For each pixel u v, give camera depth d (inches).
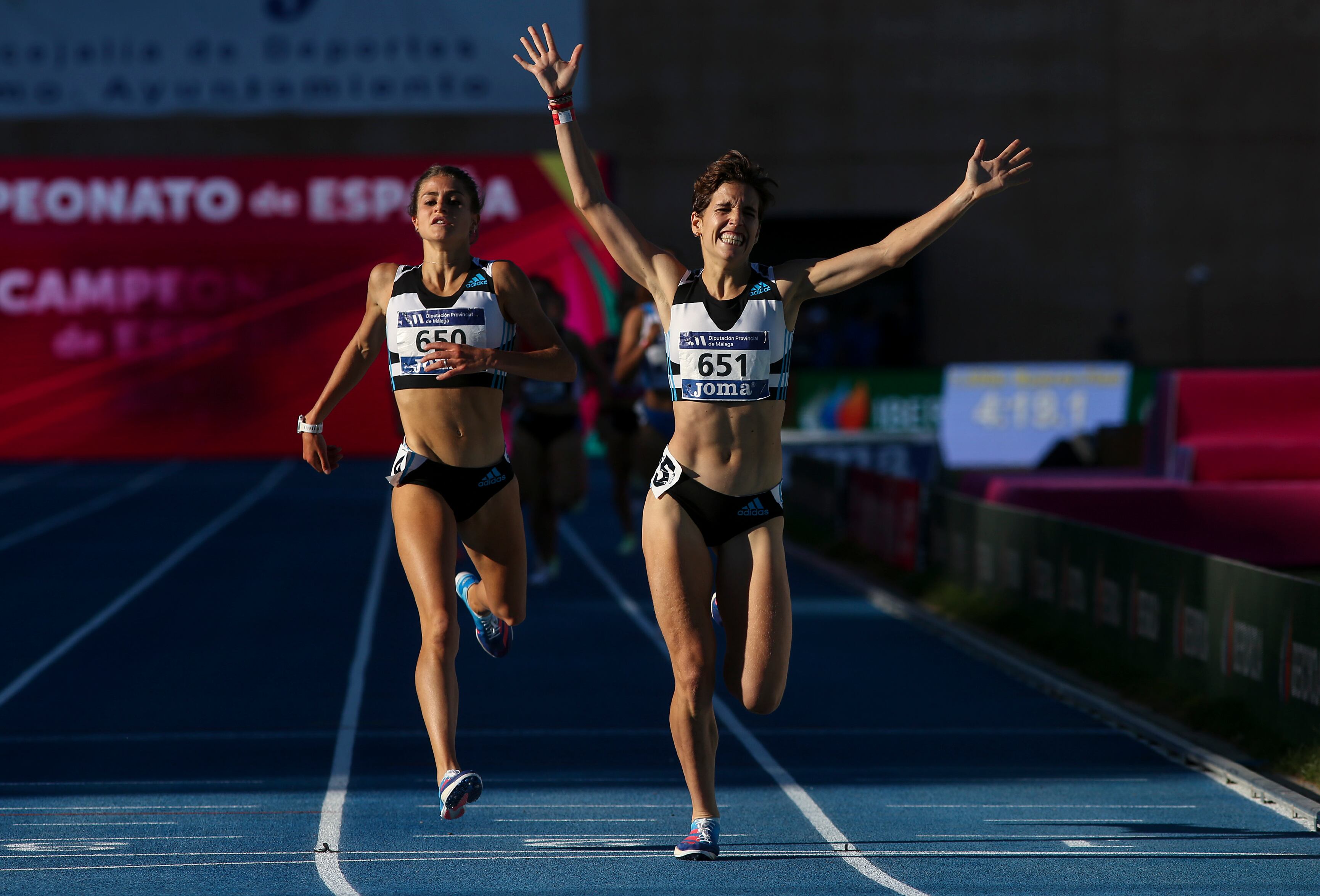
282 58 3759.8
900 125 4215.1
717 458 682.2
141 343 3742.6
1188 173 4276.6
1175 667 1097.4
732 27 4183.1
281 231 3762.3
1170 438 2014.0
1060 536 1331.2
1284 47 4276.6
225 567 1900.8
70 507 2647.6
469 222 719.7
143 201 3745.1
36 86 3715.6
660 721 1054.4
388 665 1272.1
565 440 1704.0
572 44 3836.1
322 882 661.3
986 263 4261.8
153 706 1101.1
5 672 1237.7
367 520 2443.4
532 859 703.7
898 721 1063.6
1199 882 666.2
